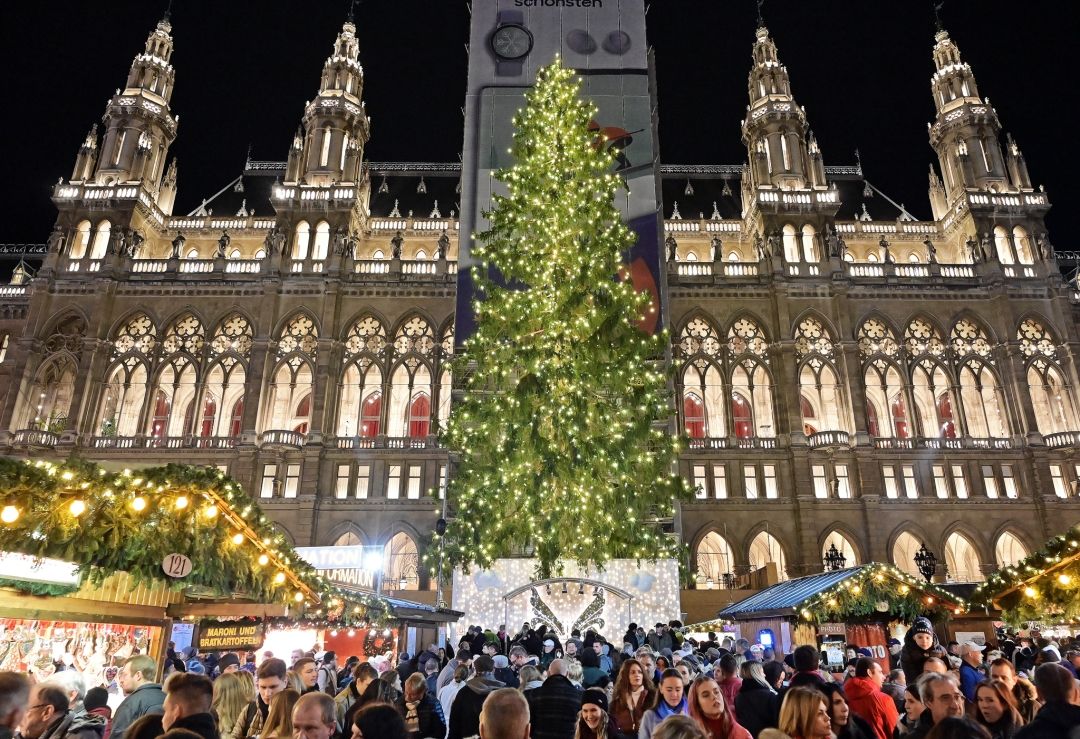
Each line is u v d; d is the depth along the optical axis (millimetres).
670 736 4688
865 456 54969
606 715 7793
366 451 55219
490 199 43562
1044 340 58656
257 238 67000
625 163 44344
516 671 13391
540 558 26609
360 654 25656
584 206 30375
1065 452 54938
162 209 67125
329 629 22953
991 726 7297
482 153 44594
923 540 53344
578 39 47344
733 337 59562
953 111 67750
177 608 14156
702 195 73375
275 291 58406
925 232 67562
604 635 29641
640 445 28031
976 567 56906
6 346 58719
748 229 66375
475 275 30203
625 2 48469
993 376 58188
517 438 26484
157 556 11297
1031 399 56906
